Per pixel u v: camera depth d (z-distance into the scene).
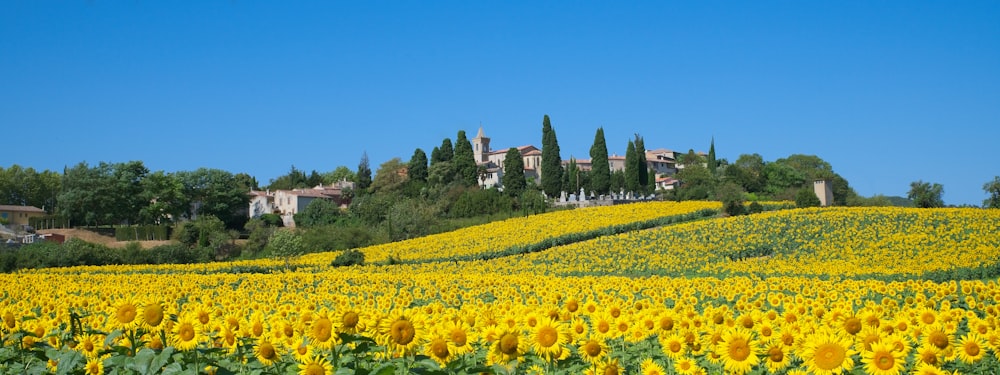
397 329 8.38
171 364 8.49
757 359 9.80
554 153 127.88
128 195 115.19
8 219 123.75
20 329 10.13
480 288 33.16
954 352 10.14
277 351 9.84
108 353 9.45
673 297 25.41
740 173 140.00
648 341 12.55
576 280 35.28
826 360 8.80
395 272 53.50
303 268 57.62
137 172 119.44
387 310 21.05
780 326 12.54
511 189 123.75
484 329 9.30
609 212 83.31
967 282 22.92
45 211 133.88
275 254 65.88
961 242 49.84
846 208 70.75
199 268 55.94
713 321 13.81
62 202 111.75
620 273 48.06
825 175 155.00
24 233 102.31
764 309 20.91
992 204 91.56
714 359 10.33
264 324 10.42
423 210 98.12
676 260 52.44
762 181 142.88
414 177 138.12
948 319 12.90
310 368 8.51
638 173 137.38
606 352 10.48
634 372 11.37
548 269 51.56
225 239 91.81
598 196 130.12
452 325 9.45
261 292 33.81
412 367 8.27
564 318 11.69
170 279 41.62
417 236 86.50
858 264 45.78
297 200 131.38
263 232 90.50
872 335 9.52
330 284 36.97
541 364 10.44
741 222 64.75
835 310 13.47
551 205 116.81
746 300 22.95
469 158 136.62
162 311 8.97
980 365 11.11
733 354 9.79
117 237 104.81
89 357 9.91
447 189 123.94
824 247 52.81
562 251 59.84
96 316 13.64
